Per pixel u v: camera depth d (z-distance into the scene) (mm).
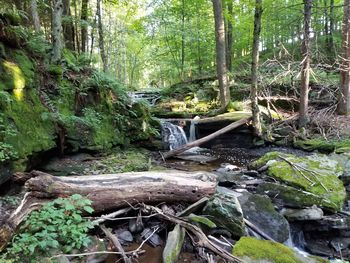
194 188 4832
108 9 20328
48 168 5852
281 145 10062
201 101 14195
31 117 5336
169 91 16031
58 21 6977
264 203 5504
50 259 3264
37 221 3588
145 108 9977
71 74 7395
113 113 8320
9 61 5230
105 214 4434
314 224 5480
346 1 10883
